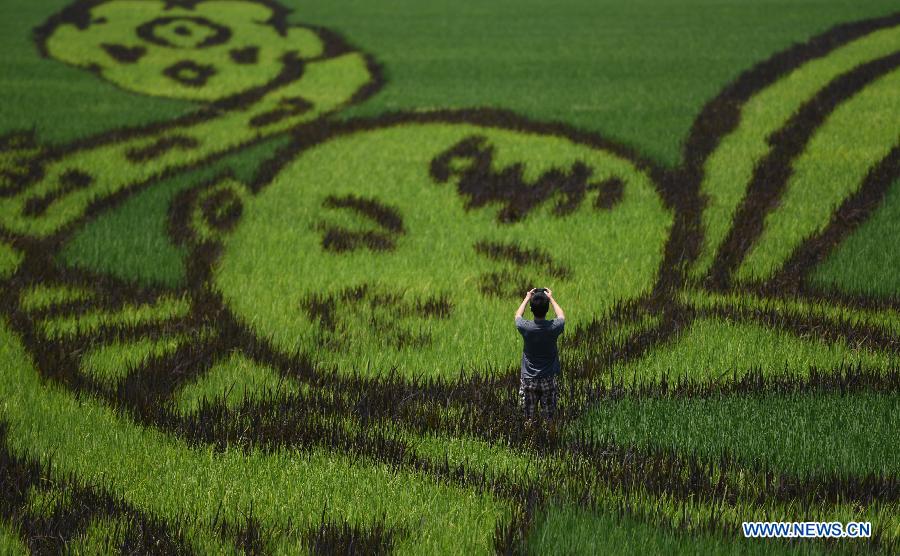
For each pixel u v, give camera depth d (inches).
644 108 2085.4
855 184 1540.4
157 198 1608.0
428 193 1621.6
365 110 2166.6
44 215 1533.0
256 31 3282.5
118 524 652.7
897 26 2807.6
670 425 806.5
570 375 944.3
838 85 2108.8
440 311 1141.1
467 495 703.7
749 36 2910.9
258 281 1250.0
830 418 805.9
